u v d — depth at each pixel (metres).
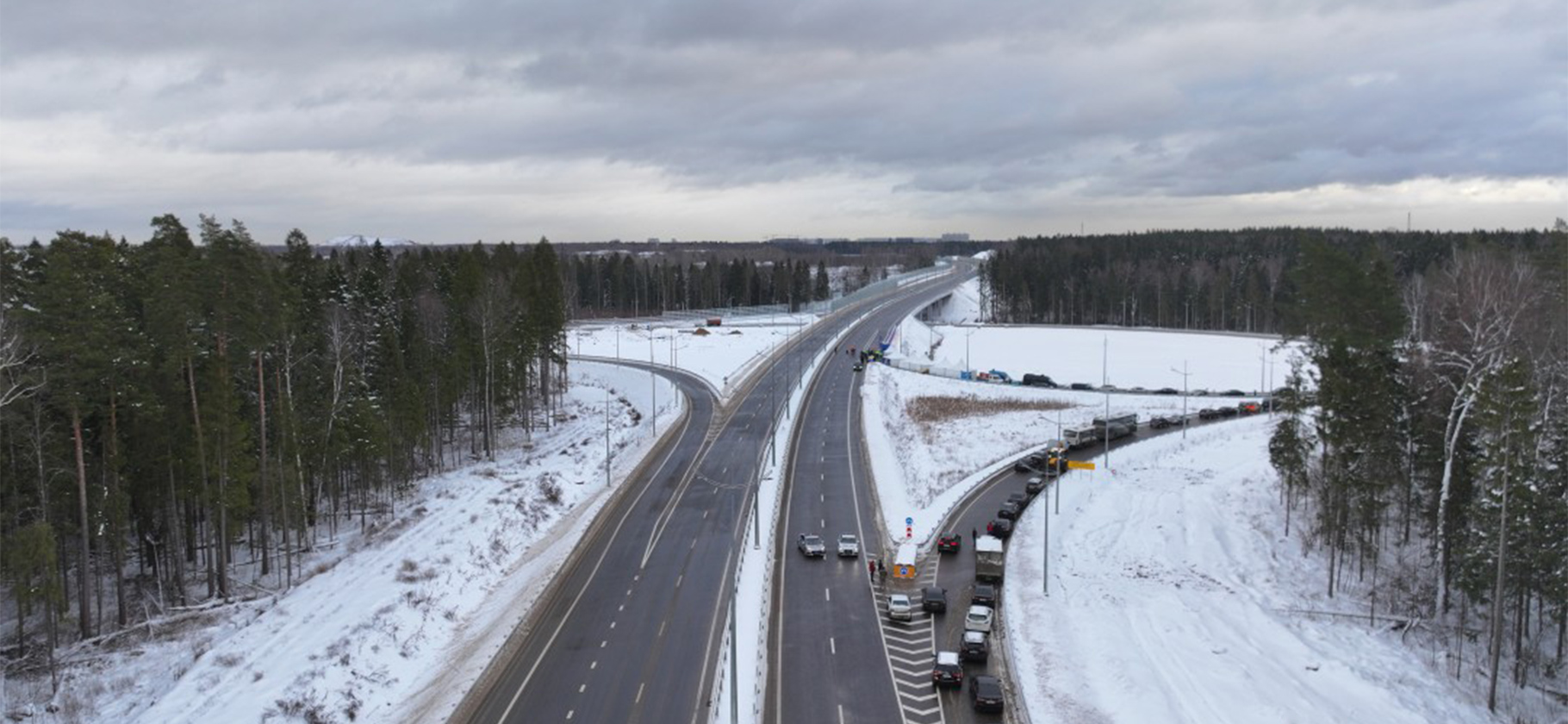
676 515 72.56
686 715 41.06
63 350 46.34
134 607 55.72
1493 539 48.84
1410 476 61.84
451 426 95.44
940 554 63.25
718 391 127.00
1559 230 64.31
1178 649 48.44
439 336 100.81
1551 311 61.56
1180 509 71.88
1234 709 41.81
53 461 50.12
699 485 81.31
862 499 76.81
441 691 44.09
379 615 51.41
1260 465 82.38
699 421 109.56
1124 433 99.19
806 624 51.25
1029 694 43.03
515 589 58.00
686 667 45.88
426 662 48.34
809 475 84.81
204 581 60.72
